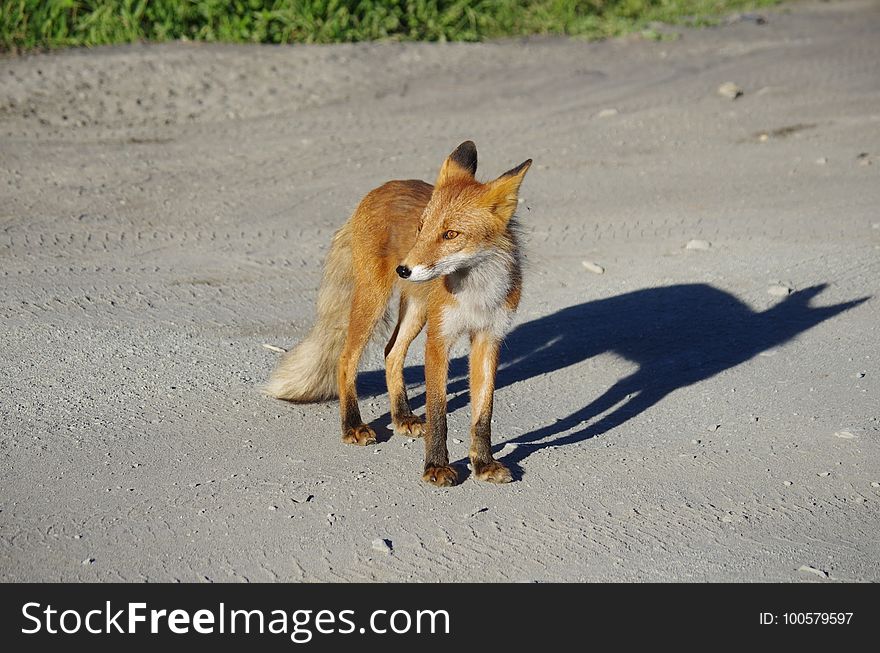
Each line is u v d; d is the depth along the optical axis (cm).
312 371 618
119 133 1169
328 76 1375
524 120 1266
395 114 1273
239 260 862
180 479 523
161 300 772
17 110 1194
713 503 514
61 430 568
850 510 508
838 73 1469
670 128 1248
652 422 605
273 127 1216
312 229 935
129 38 1430
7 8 1377
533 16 1744
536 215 981
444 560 463
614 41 1669
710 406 625
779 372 668
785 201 1010
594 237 930
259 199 1004
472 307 527
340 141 1170
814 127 1241
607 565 462
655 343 723
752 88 1404
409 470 546
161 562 454
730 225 949
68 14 1423
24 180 1013
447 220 507
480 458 538
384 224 575
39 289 776
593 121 1269
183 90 1291
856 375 657
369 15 1561
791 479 537
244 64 1373
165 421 587
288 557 461
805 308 766
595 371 682
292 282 822
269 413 608
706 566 463
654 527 492
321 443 575
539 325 757
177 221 944
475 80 1422
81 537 469
